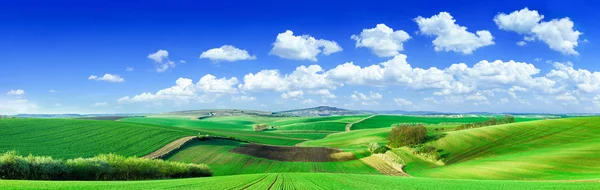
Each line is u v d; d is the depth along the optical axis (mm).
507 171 57812
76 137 82250
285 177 41531
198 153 78438
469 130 96875
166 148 80438
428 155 77750
